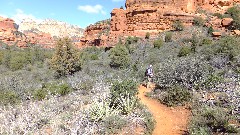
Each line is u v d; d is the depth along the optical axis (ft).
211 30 168.04
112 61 121.39
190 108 41.78
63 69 114.11
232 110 34.47
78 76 95.96
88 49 219.20
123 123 32.99
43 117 35.55
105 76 81.76
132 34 204.13
